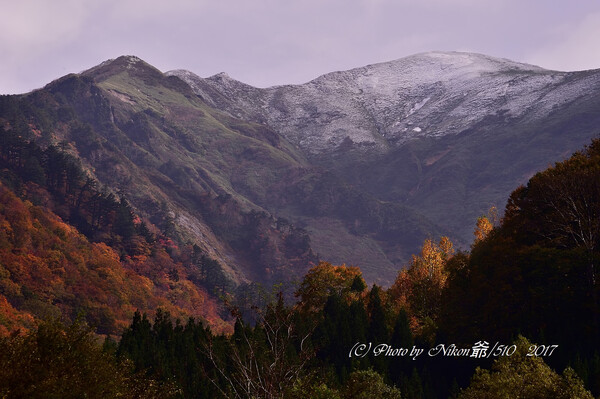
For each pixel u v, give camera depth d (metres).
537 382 47.25
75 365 33.28
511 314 75.25
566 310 72.19
